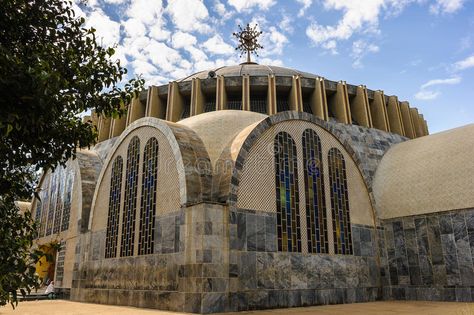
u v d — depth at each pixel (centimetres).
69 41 627
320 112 2562
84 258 1998
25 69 452
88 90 582
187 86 2723
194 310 1245
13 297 486
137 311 1352
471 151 1833
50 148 584
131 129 1892
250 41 3450
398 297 1808
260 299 1366
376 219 1911
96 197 2064
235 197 1410
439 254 1728
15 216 595
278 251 1480
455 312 1238
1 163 557
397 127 2830
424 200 1852
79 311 1393
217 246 1311
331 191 1772
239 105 2738
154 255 1502
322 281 1577
